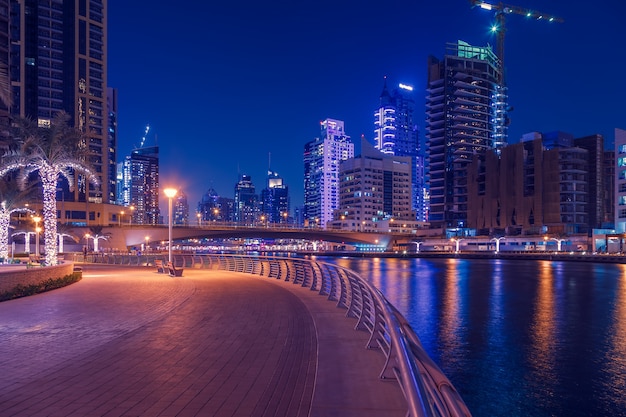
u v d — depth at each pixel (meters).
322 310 14.79
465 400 15.55
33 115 140.75
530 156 159.00
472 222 173.50
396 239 181.75
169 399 6.50
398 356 4.34
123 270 42.12
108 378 7.55
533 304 38.88
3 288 18.56
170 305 16.44
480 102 196.25
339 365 8.07
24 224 86.50
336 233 161.25
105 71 155.75
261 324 12.44
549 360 20.33
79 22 149.88
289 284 25.05
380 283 59.75
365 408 6.00
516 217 158.50
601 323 29.52
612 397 15.70
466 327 28.20
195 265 48.88
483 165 174.25
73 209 134.88
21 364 8.47
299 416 5.80
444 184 188.25
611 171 170.62
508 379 17.66
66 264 25.66
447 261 125.81
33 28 142.50
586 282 59.88
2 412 6.01
